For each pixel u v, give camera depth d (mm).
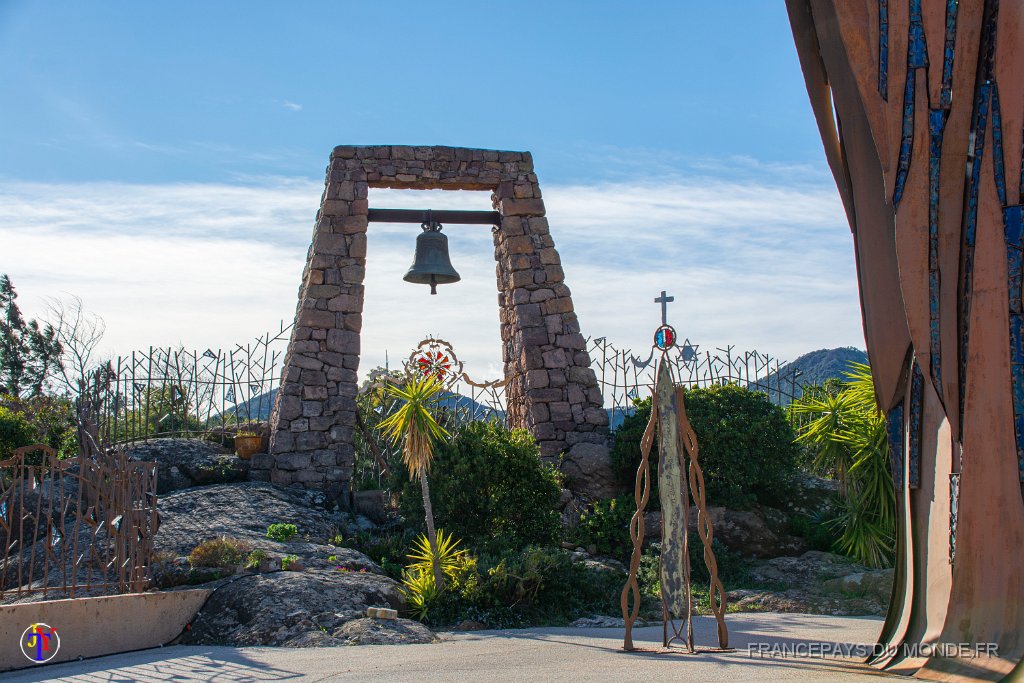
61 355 33562
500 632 10430
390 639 8906
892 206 6637
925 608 6570
